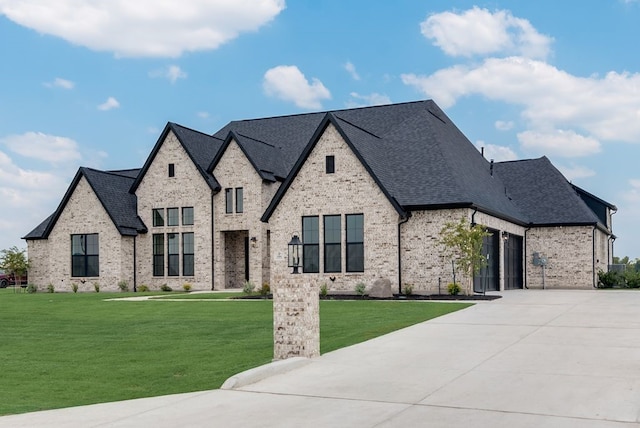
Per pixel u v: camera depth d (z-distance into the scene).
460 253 28.81
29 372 14.16
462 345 14.72
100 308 26.11
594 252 38.00
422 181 30.84
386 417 9.10
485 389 10.60
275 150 39.50
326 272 30.78
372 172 29.86
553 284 38.56
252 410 9.76
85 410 10.16
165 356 15.50
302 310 13.59
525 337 15.68
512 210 37.50
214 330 19.17
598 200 44.12
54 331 20.38
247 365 13.77
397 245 29.62
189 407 10.09
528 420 8.77
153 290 39.06
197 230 38.09
